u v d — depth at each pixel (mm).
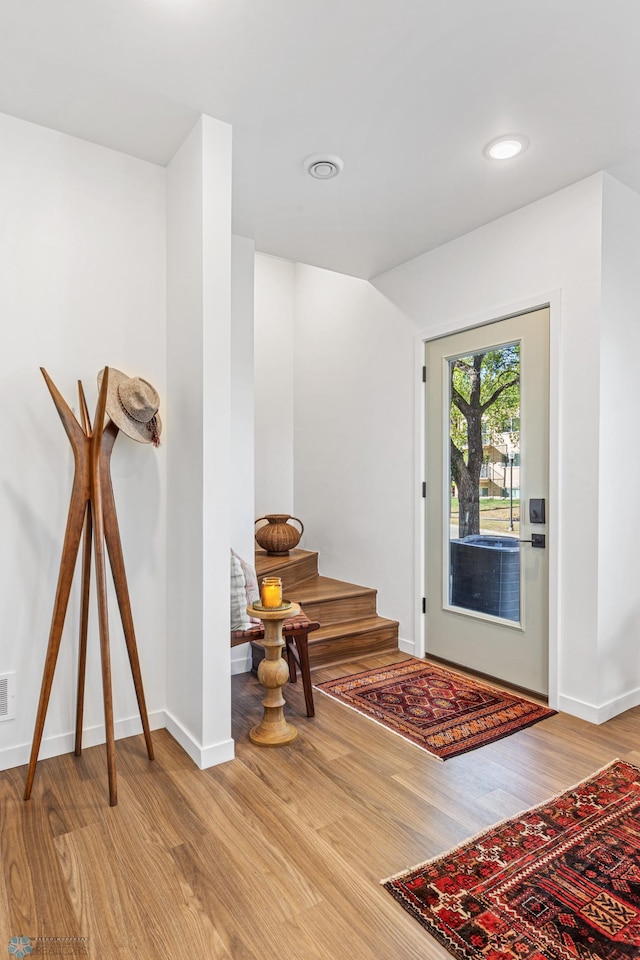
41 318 2289
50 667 2035
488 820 1907
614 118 2260
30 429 2266
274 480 4902
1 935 1417
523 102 2166
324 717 2734
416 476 3707
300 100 2146
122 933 1426
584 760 2322
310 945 1393
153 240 2576
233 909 1503
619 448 2771
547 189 2826
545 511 2947
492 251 3174
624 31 1804
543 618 2953
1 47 1856
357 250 3586
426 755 2357
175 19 1740
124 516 2471
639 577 2902
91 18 1733
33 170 2275
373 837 1811
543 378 2945
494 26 1785
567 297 2787
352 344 4270
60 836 1799
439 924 1456
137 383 2211
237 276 3375
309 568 4375
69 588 2066
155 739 2480
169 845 1760
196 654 2291
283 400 4957
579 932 1437
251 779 2156
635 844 1782
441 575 3568
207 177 2246
